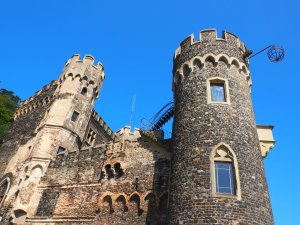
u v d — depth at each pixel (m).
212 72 21.38
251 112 20.45
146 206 22.12
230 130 18.36
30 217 25.78
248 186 16.33
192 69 22.22
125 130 32.47
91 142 38.41
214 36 23.38
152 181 23.20
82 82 37.12
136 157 25.45
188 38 24.47
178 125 20.05
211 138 18.05
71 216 24.34
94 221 23.22
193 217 15.34
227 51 22.47
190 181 16.70
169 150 24.02
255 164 17.62
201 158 17.34
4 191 30.84
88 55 39.44
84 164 27.70
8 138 38.78
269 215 16.14
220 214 15.03
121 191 23.88
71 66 38.12
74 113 34.56
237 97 20.31
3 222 26.31
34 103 40.22
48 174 28.73
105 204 23.91
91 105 37.09
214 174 16.59
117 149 26.80
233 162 17.05
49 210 25.67
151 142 25.48
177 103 21.61
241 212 15.20
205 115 19.23
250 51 22.83
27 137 35.47
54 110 33.72
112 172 25.48
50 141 31.05
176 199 16.61
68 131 32.75
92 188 25.38
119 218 22.55
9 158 34.94
